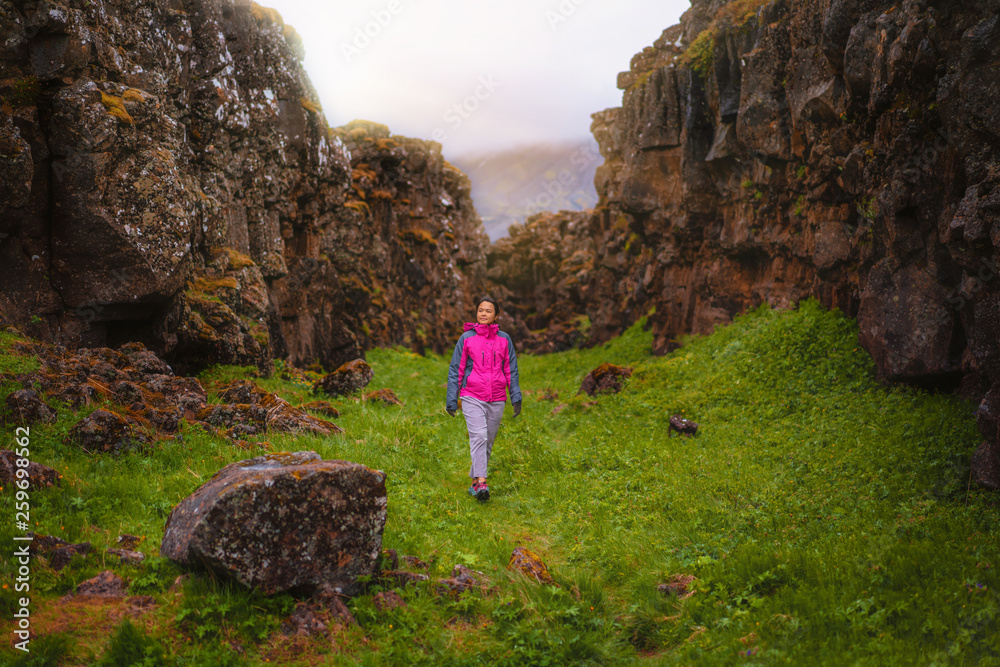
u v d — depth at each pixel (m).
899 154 8.79
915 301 8.88
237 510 3.72
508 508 6.61
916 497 5.91
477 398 6.82
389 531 5.18
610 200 34.25
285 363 15.56
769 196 17.36
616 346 27.03
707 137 20.28
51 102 9.16
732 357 13.96
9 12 8.73
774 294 17.42
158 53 12.32
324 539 3.98
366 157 34.34
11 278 8.82
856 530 5.29
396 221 36.38
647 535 5.82
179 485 5.63
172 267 10.23
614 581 4.95
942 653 3.32
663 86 23.95
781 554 4.79
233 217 15.63
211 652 3.35
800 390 10.59
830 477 6.83
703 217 21.03
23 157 8.35
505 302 57.50
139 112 10.34
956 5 7.18
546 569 4.90
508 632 3.89
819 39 12.94
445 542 5.34
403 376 21.06
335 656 3.49
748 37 17.30
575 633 3.96
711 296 20.86
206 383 11.45
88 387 7.09
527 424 10.50
